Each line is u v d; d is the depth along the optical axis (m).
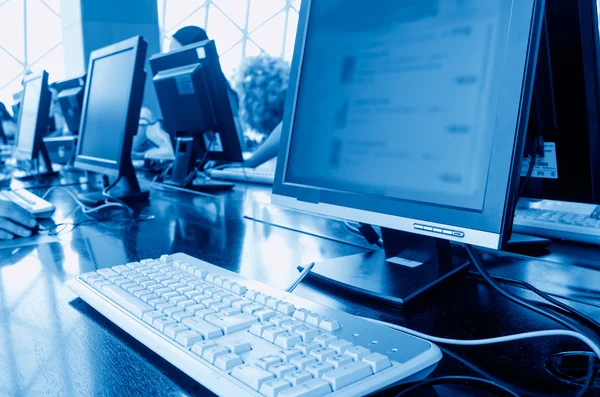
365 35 0.62
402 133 0.56
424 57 0.55
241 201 1.38
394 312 0.51
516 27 0.45
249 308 0.43
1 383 0.36
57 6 6.99
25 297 0.58
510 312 0.51
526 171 0.80
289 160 0.71
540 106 0.73
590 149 0.71
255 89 4.36
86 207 1.24
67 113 2.26
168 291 0.49
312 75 0.69
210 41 1.58
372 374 0.33
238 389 0.31
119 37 5.06
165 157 2.28
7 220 0.91
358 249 0.80
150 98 5.02
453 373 0.38
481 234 0.46
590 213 0.88
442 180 0.51
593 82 0.67
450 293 0.57
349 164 0.62
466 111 0.50
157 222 1.07
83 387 0.36
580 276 0.62
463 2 0.51
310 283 0.61
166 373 0.38
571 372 0.38
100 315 0.51
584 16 0.65
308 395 0.30
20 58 6.95
